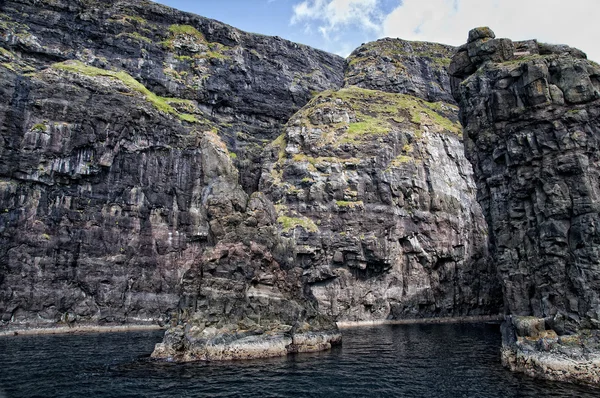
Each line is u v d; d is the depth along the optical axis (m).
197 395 24.38
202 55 98.50
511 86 32.09
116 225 67.06
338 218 75.50
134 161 70.81
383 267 74.62
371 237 73.56
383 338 50.47
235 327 36.94
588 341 25.08
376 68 114.06
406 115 95.12
